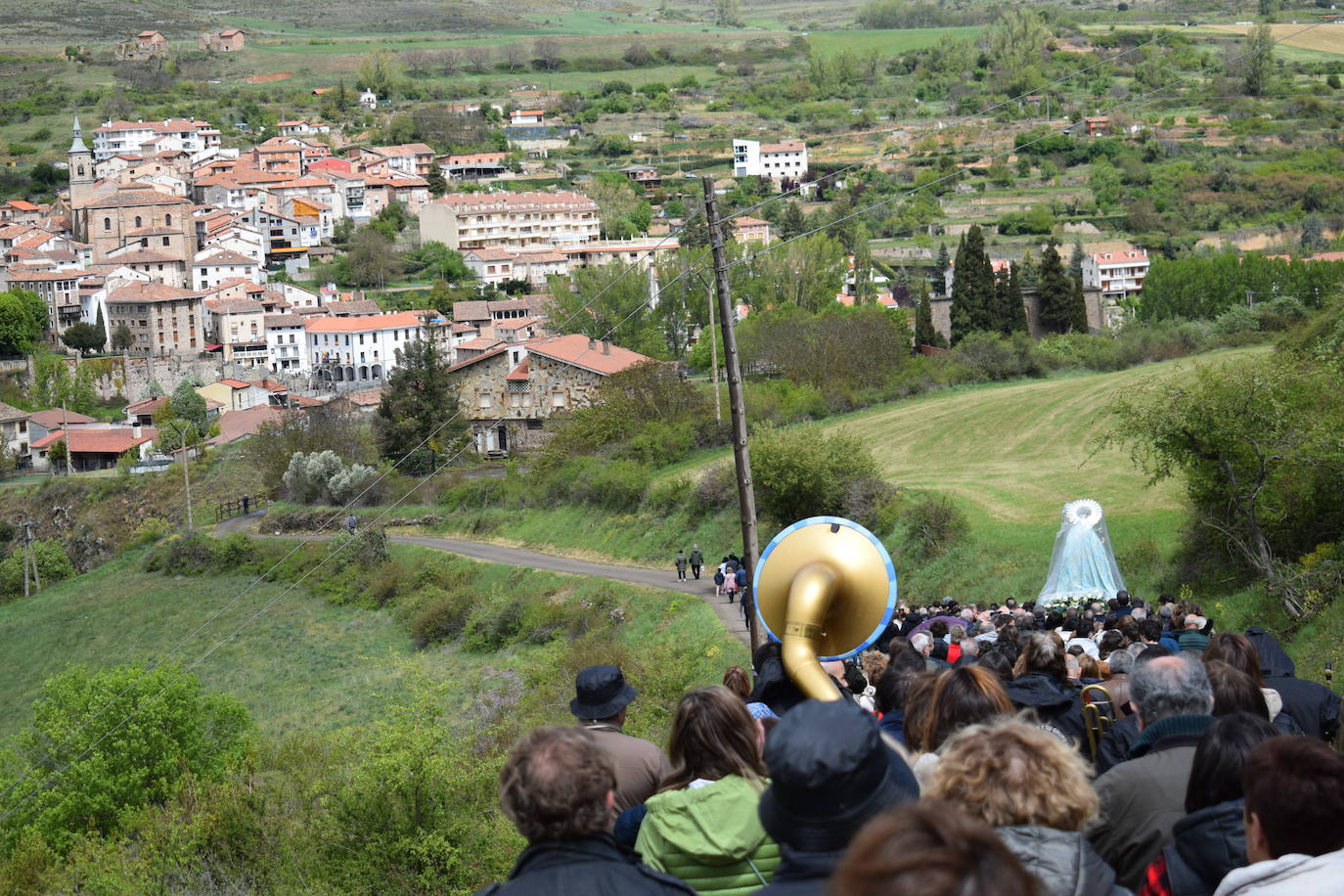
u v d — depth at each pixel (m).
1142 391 36.72
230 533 87.19
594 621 56.06
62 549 109.69
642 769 8.51
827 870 4.91
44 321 192.12
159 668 38.53
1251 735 6.57
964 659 14.35
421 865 18.72
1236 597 34.88
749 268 138.75
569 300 132.62
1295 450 33.22
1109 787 7.22
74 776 34.97
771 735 5.15
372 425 102.06
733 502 61.94
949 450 69.81
